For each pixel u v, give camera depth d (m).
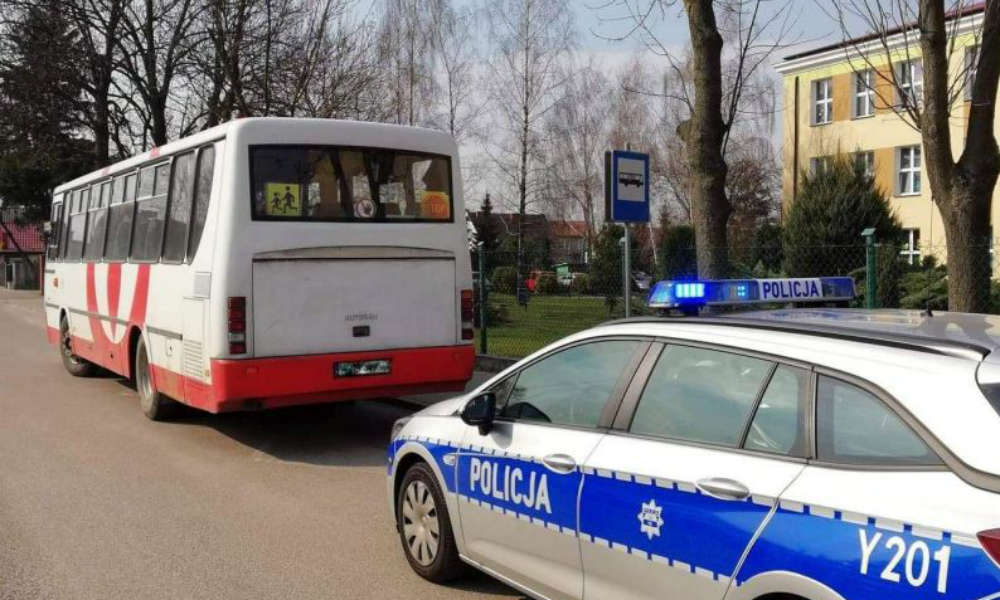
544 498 3.91
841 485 2.77
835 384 2.97
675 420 3.49
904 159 30.88
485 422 4.31
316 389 7.95
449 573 4.78
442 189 8.72
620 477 3.52
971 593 2.34
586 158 43.28
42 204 36.94
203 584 4.90
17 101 24.38
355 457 8.14
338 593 4.76
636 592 3.43
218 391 7.66
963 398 2.62
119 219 10.80
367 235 8.22
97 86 24.22
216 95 19.84
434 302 8.62
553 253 24.25
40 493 6.79
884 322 3.38
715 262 9.27
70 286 13.33
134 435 9.07
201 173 8.25
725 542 3.03
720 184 9.30
